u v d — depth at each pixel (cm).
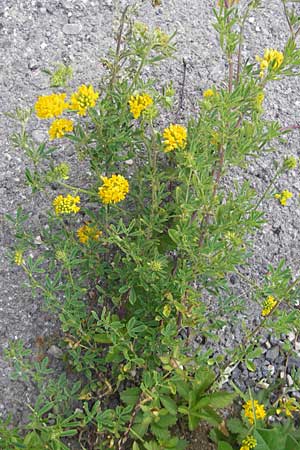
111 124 43
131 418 43
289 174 56
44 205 53
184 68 55
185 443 46
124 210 49
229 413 49
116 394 48
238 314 52
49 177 41
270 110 58
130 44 43
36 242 51
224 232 42
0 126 55
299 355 51
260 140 41
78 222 52
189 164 38
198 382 44
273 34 61
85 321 48
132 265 45
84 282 50
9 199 53
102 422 41
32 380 48
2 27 59
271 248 54
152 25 60
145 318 47
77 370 46
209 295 52
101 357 48
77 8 61
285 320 42
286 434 44
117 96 44
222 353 50
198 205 40
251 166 56
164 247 48
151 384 42
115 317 47
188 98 58
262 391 49
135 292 47
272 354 51
